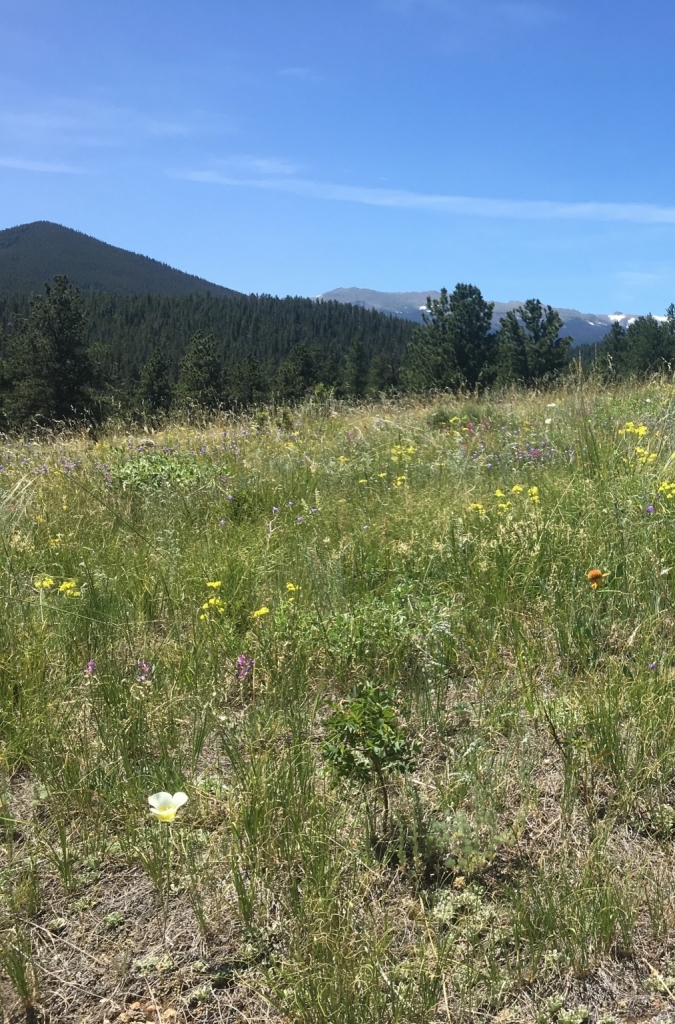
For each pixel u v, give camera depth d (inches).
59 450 342.0
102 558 183.9
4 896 89.1
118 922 87.1
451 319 2199.8
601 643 132.3
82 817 101.4
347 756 95.4
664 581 141.4
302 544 183.6
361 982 74.5
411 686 125.9
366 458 275.0
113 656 136.6
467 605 146.1
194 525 213.0
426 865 92.2
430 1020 73.4
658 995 75.4
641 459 205.6
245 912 84.3
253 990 77.5
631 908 83.1
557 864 90.4
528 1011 74.4
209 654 138.0
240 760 106.4
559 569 151.9
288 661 131.0
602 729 106.4
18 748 113.7
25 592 162.1
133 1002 77.7
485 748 109.0
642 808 98.9
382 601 147.2
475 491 212.1
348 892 86.8
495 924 83.5
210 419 454.3
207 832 98.7
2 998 78.3
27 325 2220.7
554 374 435.2
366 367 3799.2
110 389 2330.2
